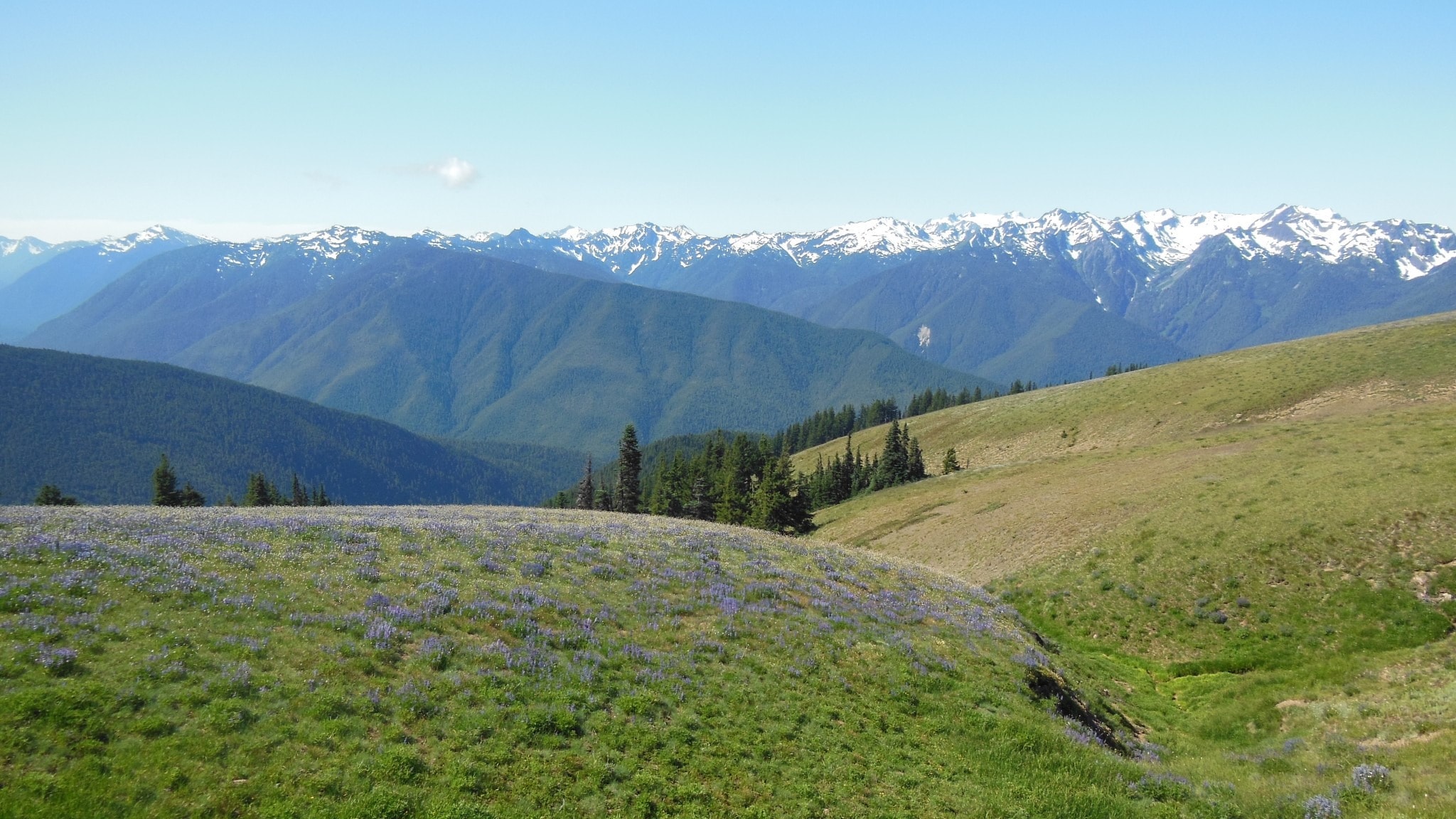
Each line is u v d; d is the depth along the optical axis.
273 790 14.15
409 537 29.92
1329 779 19.88
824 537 91.81
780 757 19.14
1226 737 26.97
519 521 38.34
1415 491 40.56
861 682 24.08
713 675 22.41
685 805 16.64
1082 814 19.06
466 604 23.28
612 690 20.31
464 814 14.77
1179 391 117.44
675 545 35.75
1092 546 48.94
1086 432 118.06
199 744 14.62
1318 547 38.78
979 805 18.78
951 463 119.75
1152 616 38.94
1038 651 31.16
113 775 13.51
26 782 12.84
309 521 30.45
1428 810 16.28
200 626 18.55
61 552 20.70
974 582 51.62
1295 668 31.48
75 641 16.52
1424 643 30.14
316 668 17.88
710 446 143.12
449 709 17.70
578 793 16.12
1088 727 25.14
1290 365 108.38
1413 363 91.38
